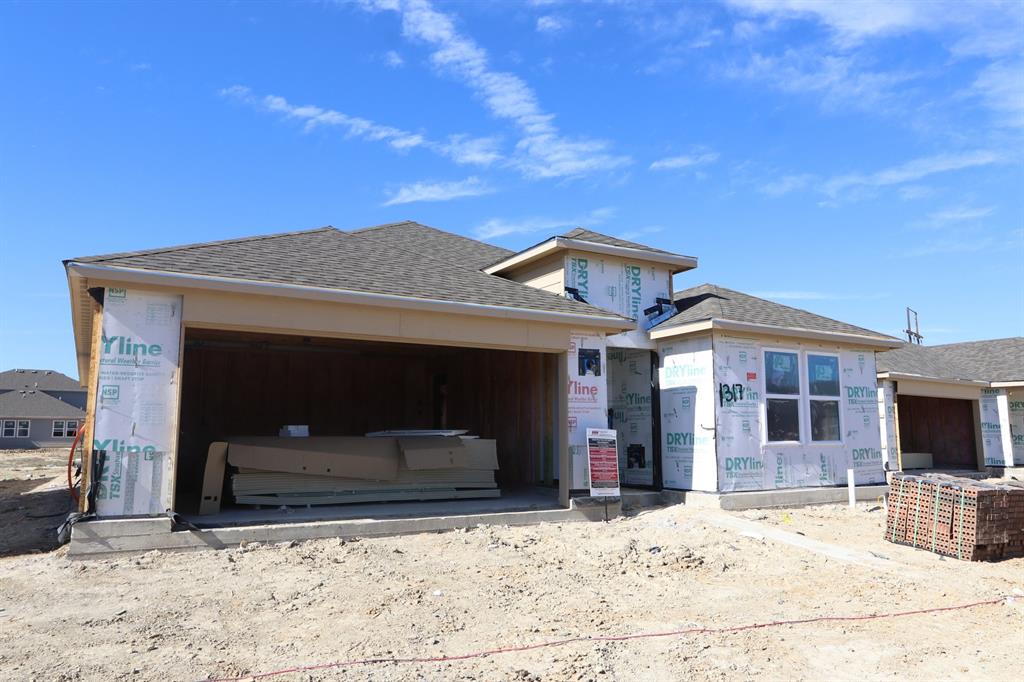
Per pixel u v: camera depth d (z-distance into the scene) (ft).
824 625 19.06
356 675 14.87
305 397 53.26
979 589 22.95
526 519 33.83
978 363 79.20
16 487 59.72
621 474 48.14
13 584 21.57
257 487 33.58
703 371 41.42
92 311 34.96
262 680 14.49
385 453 36.94
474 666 15.53
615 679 14.93
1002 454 71.10
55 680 14.28
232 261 30.14
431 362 59.16
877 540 31.01
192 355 49.24
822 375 45.27
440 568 24.62
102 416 25.89
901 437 80.89
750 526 33.09
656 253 47.14
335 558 25.53
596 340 38.09
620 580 23.63
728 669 15.65
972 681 15.20
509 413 47.65
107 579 22.20
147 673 14.73
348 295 29.99
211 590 21.20
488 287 37.52
